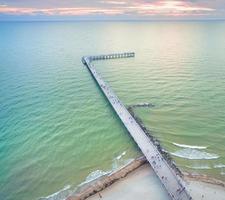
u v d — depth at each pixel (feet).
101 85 249.75
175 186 114.21
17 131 171.94
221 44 511.40
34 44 555.69
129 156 144.05
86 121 184.96
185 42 556.92
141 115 190.08
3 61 374.63
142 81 271.08
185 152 144.97
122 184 120.98
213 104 207.72
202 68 316.60
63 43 566.36
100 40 614.34
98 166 137.08
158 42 565.53
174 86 252.21
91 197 114.21
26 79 283.59
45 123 182.29
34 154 147.74
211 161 137.18
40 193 119.75
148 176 125.29
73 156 145.89
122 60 376.07
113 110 199.82
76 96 231.91
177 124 176.24
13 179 128.26
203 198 110.52
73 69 326.65
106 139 161.68
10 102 217.56
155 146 146.10
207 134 163.32
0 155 146.41
